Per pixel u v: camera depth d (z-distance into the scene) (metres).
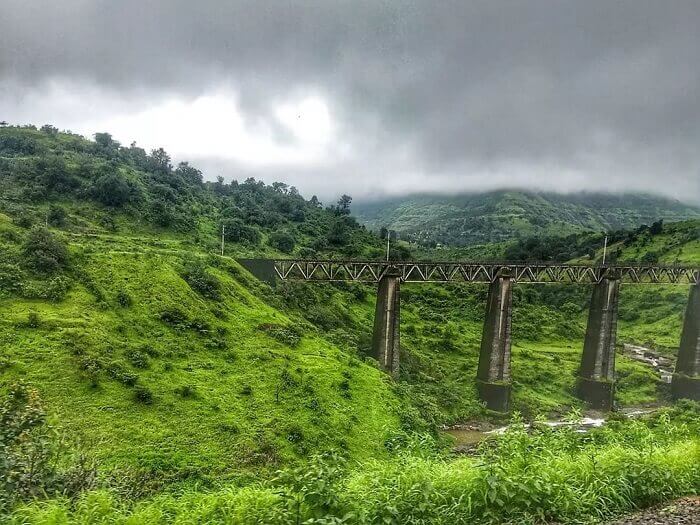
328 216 148.25
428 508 9.26
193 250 76.06
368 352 60.62
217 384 40.41
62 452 11.61
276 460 33.12
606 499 10.32
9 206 70.69
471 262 60.53
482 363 62.38
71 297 44.00
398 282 57.81
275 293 63.34
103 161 117.88
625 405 69.81
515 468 10.71
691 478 11.72
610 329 67.44
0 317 38.78
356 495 9.43
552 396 67.31
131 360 39.31
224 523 9.45
